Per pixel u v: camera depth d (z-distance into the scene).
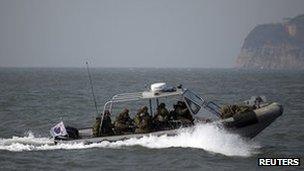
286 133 76.06
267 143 67.75
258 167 53.72
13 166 54.25
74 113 108.31
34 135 77.44
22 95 159.75
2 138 73.00
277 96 157.50
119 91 184.88
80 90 191.38
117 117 62.34
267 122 60.47
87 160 55.81
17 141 66.12
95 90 191.38
